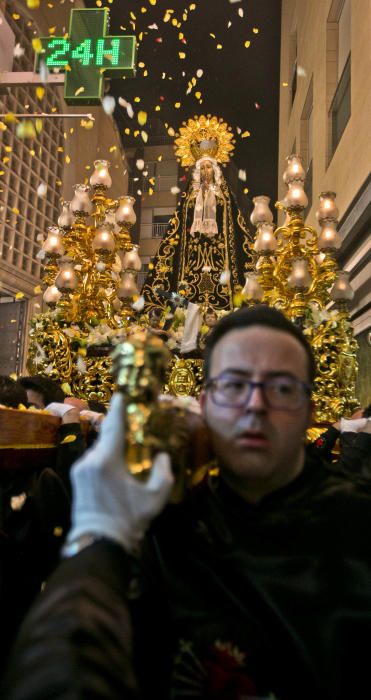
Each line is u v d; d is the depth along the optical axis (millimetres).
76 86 5934
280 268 4129
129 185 24859
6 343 11508
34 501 2291
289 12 14758
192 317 4043
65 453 2430
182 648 1048
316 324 3799
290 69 14414
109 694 631
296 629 1017
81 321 4324
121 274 4934
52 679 625
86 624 699
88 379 4039
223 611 1071
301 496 1139
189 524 1139
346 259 8453
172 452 935
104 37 6008
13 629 2104
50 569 2348
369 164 6801
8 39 7547
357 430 2744
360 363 8312
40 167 11953
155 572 1131
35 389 3104
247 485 1134
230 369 1109
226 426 1101
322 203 4125
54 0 12477
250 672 1020
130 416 870
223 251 6707
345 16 9375
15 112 10867
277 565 1076
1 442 1821
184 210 6992
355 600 1041
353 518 1118
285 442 1089
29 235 11656
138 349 897
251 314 1190
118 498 838
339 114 9594
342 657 1005
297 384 1108
